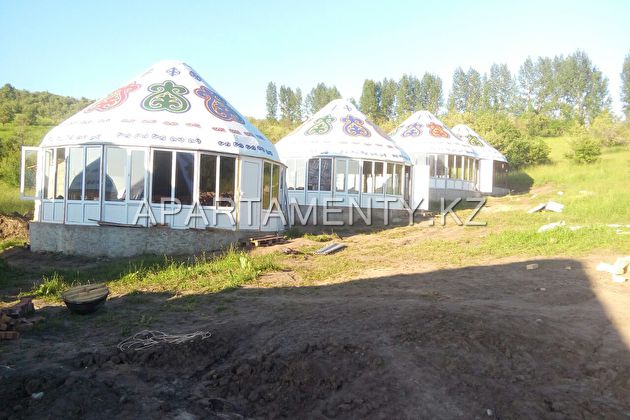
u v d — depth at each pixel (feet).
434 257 45.32
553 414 16.43
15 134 182.29
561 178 126.21
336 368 19.35
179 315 28.09
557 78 355.97
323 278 38.09
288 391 18.43
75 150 52.75
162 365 21.30
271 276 38.73
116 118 52.85
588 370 19.53
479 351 20.45
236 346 22.71
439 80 377.30
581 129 204.74
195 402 17.92
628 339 22.35
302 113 394.32
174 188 51.78
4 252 53.11
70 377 19.15
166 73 59.77
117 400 17.88
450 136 112.47
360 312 25.32
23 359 21.56
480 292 30.94
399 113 358.02
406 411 16.49
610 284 32.17
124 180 51.26
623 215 65.77
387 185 83.66
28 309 28.45
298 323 24.47
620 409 16.83
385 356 19.83
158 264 43.16
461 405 16.84
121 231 50.19
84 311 28.30
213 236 51.98
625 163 135.85
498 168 122.72
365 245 55.11
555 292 30.19
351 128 85.56
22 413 16.96
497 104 370.53
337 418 16.55
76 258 49.75
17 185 118.73
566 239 48.01
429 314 23.89
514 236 51.47
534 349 20.86
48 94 367.25
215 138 53.93
